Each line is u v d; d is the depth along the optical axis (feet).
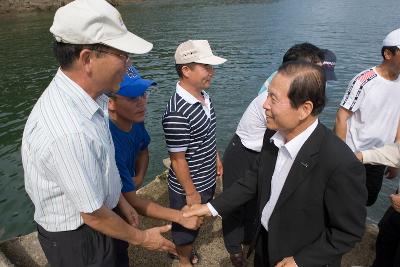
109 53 6.02
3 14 114.83
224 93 42.73
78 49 5.90
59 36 5.89
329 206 6.75
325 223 7.20
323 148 6.58
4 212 22.49
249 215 11.56
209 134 10.44
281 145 7.25
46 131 5.93
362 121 11.95
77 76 6.20
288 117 6.53
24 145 6.41
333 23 84.69
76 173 5.97
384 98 11.46
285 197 7.09
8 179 25.91
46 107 6.12
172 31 85.81
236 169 11.26
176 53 9.64
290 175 6.95
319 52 9.34
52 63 59.77
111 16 5.94
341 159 6.39
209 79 9.86
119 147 8.77
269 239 7.70
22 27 93.91
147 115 37.11
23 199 23.70
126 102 8.34
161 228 7.99
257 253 8.85
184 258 11.59
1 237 20.39
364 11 101.04
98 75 6.20
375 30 73.31
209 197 11.41
